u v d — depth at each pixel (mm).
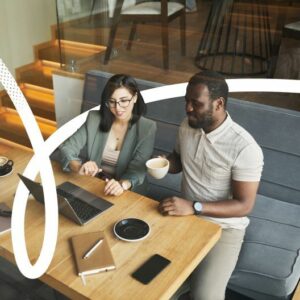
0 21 3346
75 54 2986
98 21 3238
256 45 3023
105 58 2941
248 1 3326
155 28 3318
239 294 1785
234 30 3242
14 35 3398
